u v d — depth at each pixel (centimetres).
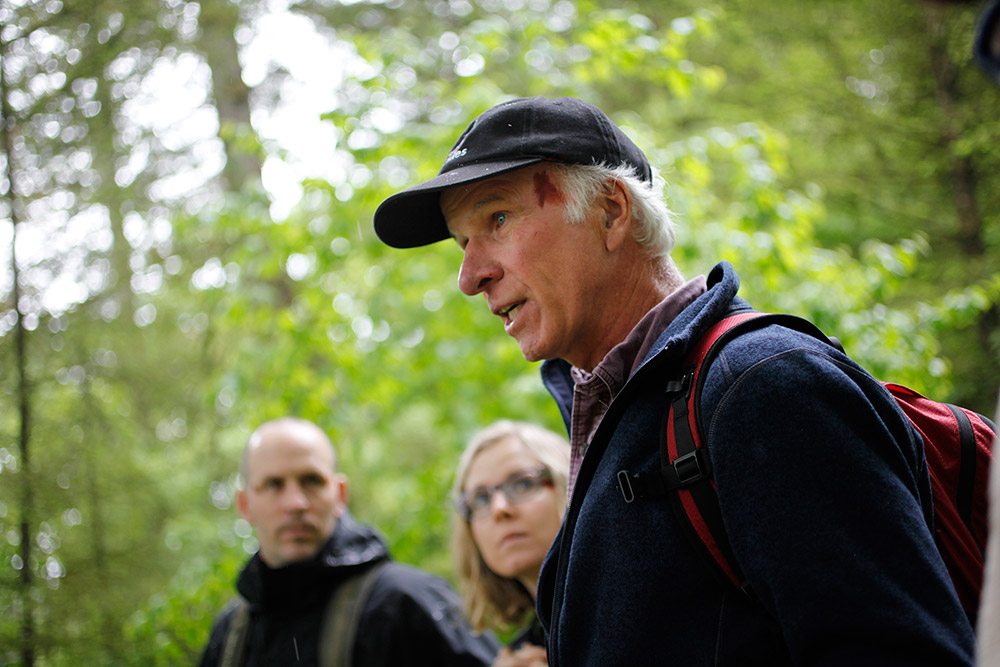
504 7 680
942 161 564
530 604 236
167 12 448
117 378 426
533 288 132
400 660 241
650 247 137
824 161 627
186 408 545
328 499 264
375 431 525
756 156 461
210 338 570
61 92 360
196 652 386
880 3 571
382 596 246
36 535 332
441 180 131
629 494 113
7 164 340
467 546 242
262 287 488
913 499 100
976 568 114
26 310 339
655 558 109
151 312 559
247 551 448
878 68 612
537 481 231
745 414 104
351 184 459
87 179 393
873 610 92
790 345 108
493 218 137
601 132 136
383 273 490
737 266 404
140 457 476
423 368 492
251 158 644
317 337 472
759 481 101
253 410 487
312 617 247
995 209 552
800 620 95
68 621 330
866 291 414
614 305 136
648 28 455
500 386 485
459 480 245
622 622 110
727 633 105
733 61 669
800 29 627
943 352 546
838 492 98
